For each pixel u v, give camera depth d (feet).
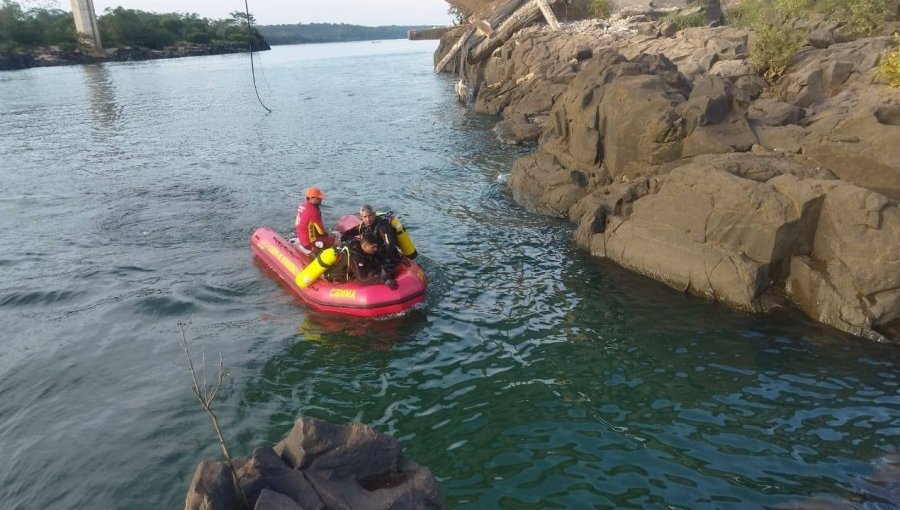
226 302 29.73
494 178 51.11
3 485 17.83
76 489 17.61
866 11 56.39
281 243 33.73
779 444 18.76
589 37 89.81
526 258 34.32
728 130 35.94
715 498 16.63
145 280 32.09
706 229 29.14
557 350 24.88
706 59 57.36
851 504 16.16
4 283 31.68
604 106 41.37
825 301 25.88
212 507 10.75
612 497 16.80
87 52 269.44
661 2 109.91
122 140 73.92
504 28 111.45
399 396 22.09
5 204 46.24
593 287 30.50
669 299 28.91
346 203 45.11
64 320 27.81
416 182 50.65
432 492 12.29
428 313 28.35
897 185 28.45
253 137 73.87
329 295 28.50
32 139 75.36
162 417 20.89
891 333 24.45
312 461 12.28
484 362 24.21
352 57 259.80
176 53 311.68
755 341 24.85
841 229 25.99
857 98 38.68
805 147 31.91
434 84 127.34
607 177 41.34
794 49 49.16
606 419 20.35
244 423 20.53
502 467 18.19
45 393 22.35
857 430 19.24
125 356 24.86
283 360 24.61
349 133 74.59
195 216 42.70
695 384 22.15
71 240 38.22
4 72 215.10
